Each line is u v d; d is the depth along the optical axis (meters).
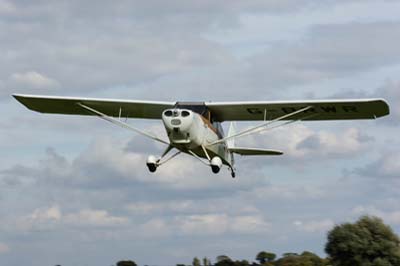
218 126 64.56
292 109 62.78
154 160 59.53
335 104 61.16
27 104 66.38
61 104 65.94
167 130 55.91
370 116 62.91
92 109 65.69
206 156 59.31
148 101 62.56
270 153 71.62
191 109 60.03
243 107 62.22
